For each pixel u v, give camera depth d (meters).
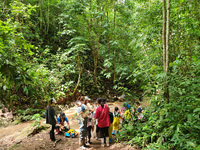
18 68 1.50
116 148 3.68
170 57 4.52
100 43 11.45
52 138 4.21
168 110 2.97
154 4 5.43
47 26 10.34
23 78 1.49
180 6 4.07
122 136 4.04
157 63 4.32
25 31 8.03
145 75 3.45
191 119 2.46
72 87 9.22
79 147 3.92
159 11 5.06
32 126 5.08
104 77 11.41
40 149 3.87
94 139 4.45
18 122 5.96
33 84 1.62
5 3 6.80
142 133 3.56
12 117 6.14
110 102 8.82
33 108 6.77
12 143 4.23
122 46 9.22
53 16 10.31
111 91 10.31
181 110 2.71
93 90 10.12
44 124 5.46
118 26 9.48
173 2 4.44
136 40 5.11
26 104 6.62
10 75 1.45
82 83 9.89
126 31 8.96
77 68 9.92
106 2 8.23
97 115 3.77
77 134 4.72
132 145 3.66
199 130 2.58
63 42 11.28
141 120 3.98
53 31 11.22
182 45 4.79
